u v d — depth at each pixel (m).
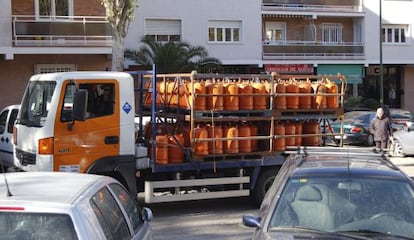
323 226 5.11
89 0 25.11
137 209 5.73
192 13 30.77
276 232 5.03
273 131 10.67
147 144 10.27
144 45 28.66
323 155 6.41
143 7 29.73
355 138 23.00
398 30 36.56
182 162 10.19
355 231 5.04
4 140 13.71
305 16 34.09
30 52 23.36
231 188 10.77
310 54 33.81
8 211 3.79
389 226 5.08
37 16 24.19
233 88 10.16
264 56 32.62
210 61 28.97
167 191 10.32
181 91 10.27
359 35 35.81
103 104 9.49
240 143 10.43
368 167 5.80
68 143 9.20
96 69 25.55
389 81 38.12
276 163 10.79
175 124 10.53
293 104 10.76
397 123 24.06
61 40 23.77
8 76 24.44
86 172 9.32
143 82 11.29
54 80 9.25
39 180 4.69
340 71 34.78
